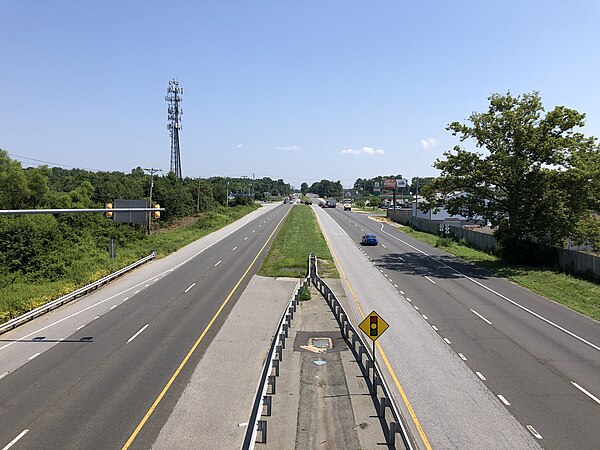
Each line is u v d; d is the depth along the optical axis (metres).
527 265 45.59
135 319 27.41
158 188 88.31
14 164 68.50
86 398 16.84
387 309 29.53
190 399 16.89
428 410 15.99
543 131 45.00
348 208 144.12
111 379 18.58
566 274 40.62
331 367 19.91
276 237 70.94
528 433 14.45
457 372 19.28
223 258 51.00
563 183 44.09
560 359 20.73
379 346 22.48
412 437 14.22
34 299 29.97
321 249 56.75
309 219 103.12
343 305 30.52
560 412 15.80
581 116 44.41
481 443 13.89
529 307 30.22
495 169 45.84
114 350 22.05
